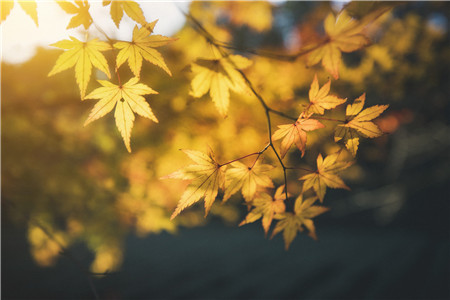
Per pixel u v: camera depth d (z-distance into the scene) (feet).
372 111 2.74
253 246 38.27
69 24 2.64
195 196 2.87
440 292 20.61
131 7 2.69
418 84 9.49
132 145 8.73
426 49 8.95
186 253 35.09
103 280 23.07
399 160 19.53
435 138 17.52
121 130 2.88
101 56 2.80
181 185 9.36
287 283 23.98
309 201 3.35
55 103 9.80
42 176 9.78
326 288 22.57
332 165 3.12
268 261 31.04
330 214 47.67
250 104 6.63
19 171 9.93
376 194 20.61
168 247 38.29
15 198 9.59
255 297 21.17
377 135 2.79
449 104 14.84
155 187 9.48
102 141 9.45
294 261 30.71
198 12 7.22
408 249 33.22
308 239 41.09
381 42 9.06
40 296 19.72
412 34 8.79
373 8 2.64
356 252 33.40
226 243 40.42
